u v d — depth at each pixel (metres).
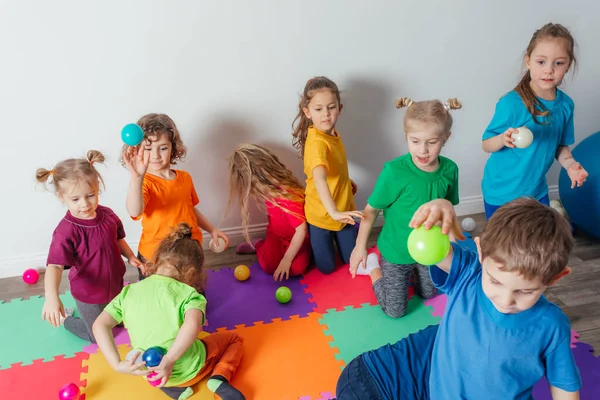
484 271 1.10
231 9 2.20
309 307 2.19
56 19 2.06
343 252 2.45
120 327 2.09
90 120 2.25
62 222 1.88
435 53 2.51
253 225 2.67
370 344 1.98
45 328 2.10
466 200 2.90
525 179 2.19
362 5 2.33
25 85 2.12
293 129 2.47
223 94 2.34
